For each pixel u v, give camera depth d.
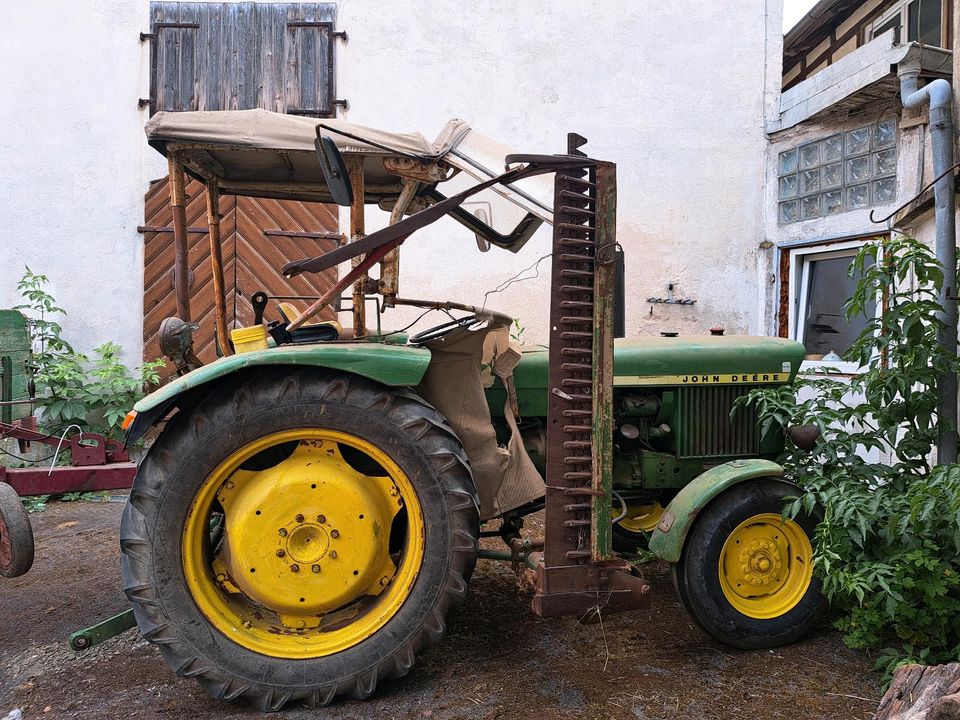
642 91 5.76
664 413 3.09
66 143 5.41
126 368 5.33
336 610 2.46
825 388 3.17
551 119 5.74
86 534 4.11
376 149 2.44
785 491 2.74
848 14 7.49
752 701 2.34
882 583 2.40
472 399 2.59
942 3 6.02
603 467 2.39
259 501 2.34
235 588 2.46
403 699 2.36
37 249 5.43
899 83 4.21
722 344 3.12
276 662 2.28
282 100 5.54
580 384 2.37
